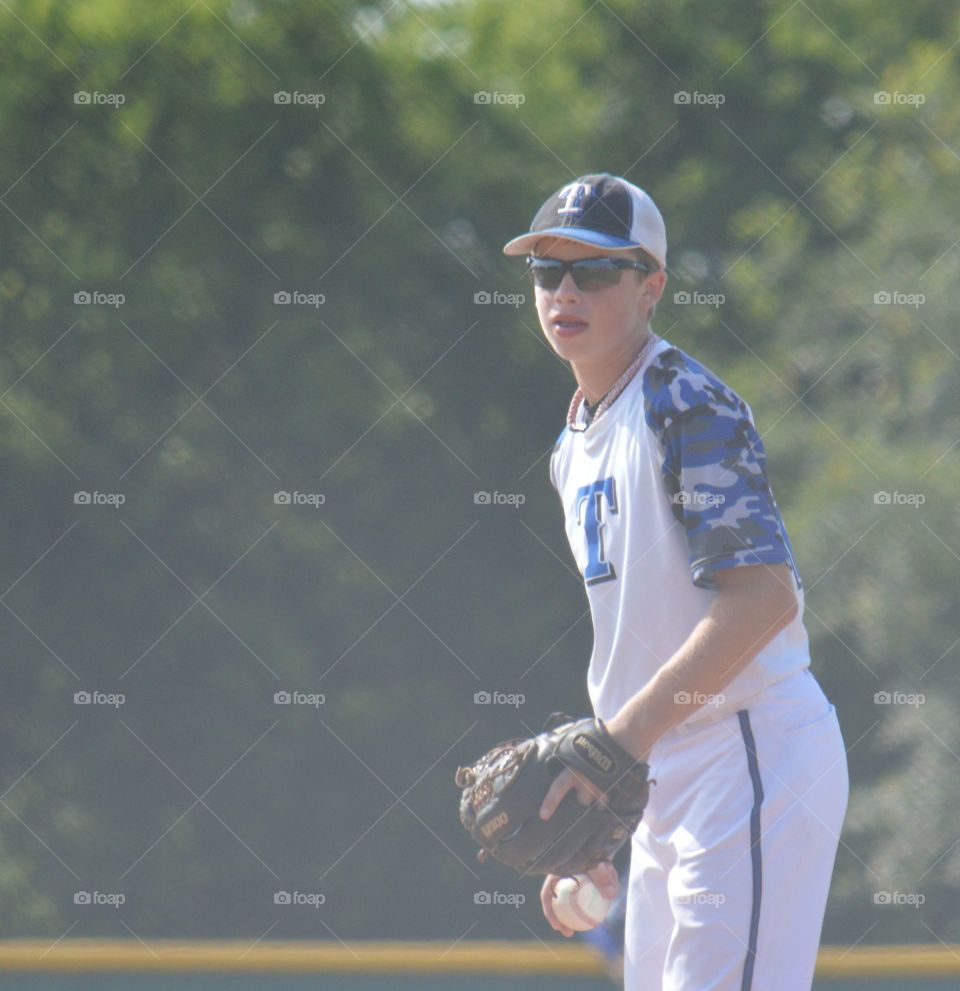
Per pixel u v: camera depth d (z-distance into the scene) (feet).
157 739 90.17
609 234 22.84
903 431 88.22
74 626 90.84
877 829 83.71
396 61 96.43
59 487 91.30
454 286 93.97
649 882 23.12
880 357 90.27
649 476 21.86
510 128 97.19
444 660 91.66
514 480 93.09
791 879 21.35
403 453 92.73
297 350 92.48
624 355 23.18
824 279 93.45
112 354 92.02
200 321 92.58
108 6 93.71
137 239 92.84
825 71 100.01
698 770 21.83
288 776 89.97
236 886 88.89
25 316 91.86
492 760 22.44
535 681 91.76
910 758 84.33
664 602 22.00
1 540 90.53
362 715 90.22
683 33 99.66
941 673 84.43
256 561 91.25
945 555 84.74
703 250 96.99
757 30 100.42
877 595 84.89
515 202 94.68
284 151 93.76
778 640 22.11
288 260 92.94
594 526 22.98
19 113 92.32
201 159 93.25
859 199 95.71
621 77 99.91
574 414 24.41
